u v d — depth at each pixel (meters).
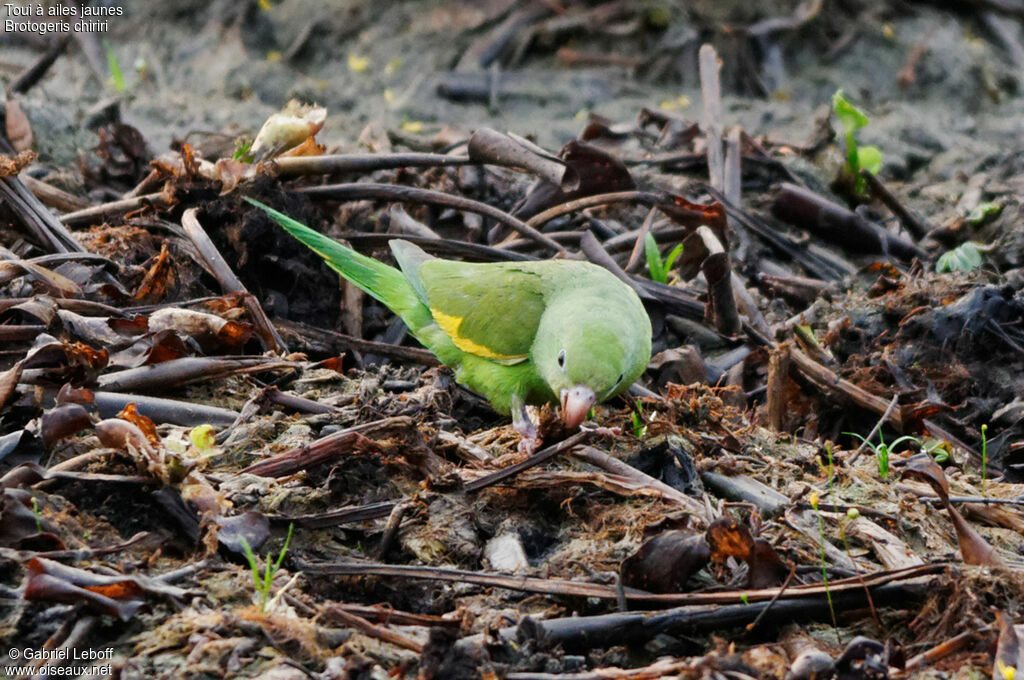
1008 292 10.94
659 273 11.47
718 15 20.69
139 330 8.35
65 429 6.71
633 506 7.18
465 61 19.62
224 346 8.62
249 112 17.33
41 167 13.34
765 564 6.46
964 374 10.46
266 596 5.90
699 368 10.14
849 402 9.84
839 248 14.20
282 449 7.46
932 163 17.75
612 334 7.56
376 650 5.72
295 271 10.29
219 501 6.57
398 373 9.29
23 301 8.27
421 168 13.22
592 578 6.65
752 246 13.56
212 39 19.25
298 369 8.63
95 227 10.50
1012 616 6.25
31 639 5.50
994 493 8.48
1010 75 20.97
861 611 6.42
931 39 21.16
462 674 5.52
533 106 18.91
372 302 11.13
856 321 11.28
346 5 20.42
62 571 5.68
